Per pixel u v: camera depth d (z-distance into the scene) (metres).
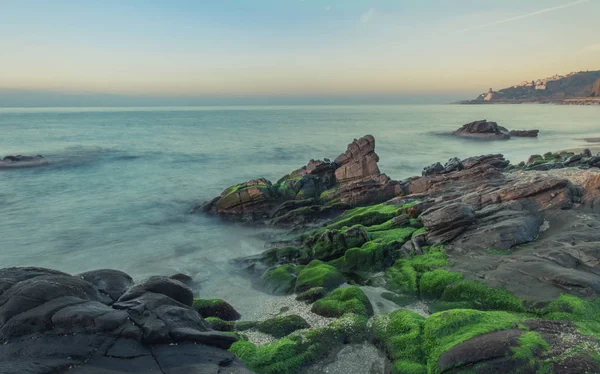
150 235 29.34
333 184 38.97
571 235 17.97
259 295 18.62
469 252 18.83
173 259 24.36
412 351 11.96
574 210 20.36
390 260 20.73
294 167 58.75
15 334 9.20
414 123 166.00
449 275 16.83
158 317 10.47
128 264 23.61
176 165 60.00
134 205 37.94
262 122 180.38
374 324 13.97
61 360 8.55
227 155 70.06
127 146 83.06
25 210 35.78
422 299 16.59
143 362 9.02
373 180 34.81
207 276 21.44
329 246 22.41
